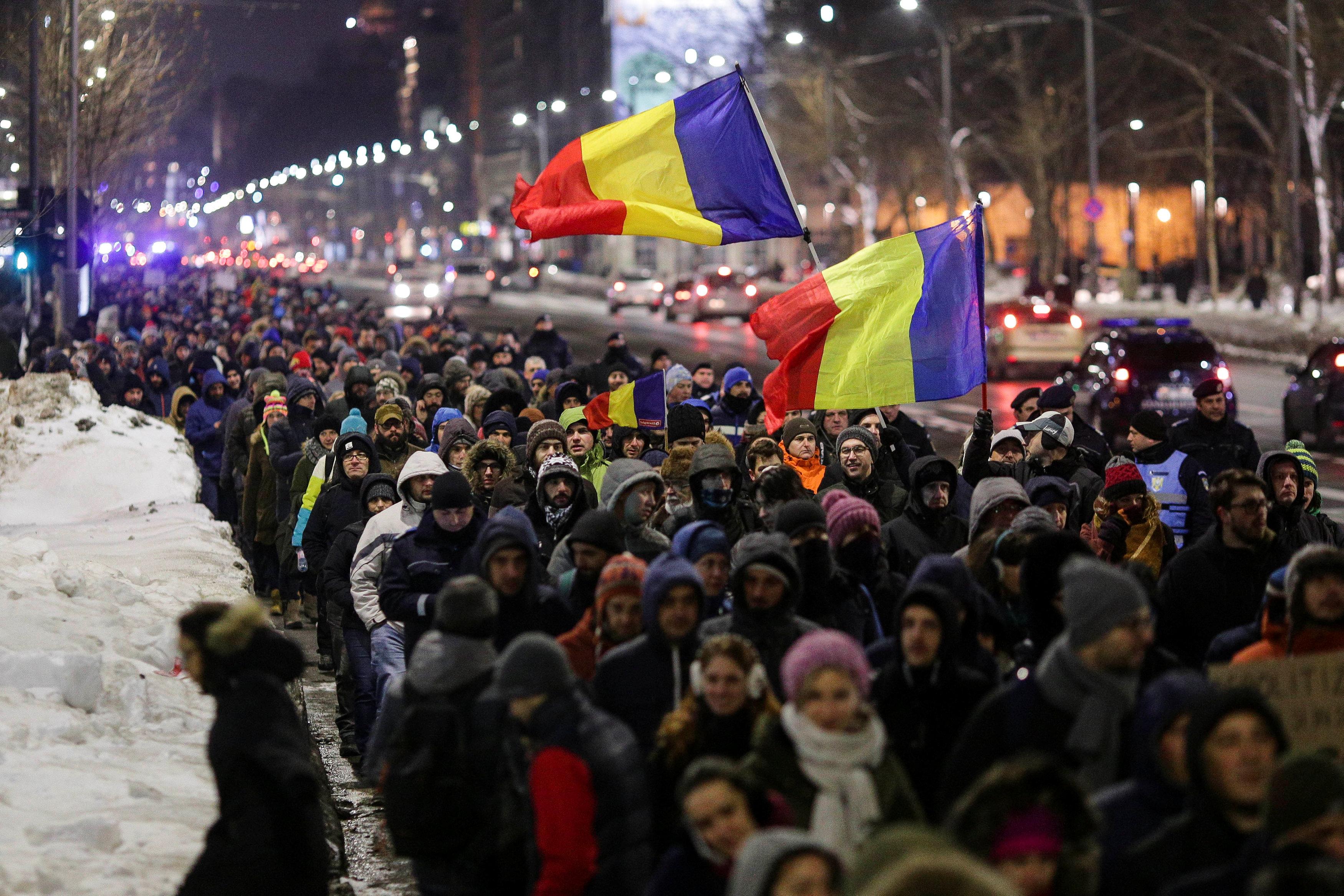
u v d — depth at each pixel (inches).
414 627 478.9
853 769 270.8
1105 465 654.5
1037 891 216.8
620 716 330.6
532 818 291.3
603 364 1136.8
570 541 413.1
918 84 4146.2
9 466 1086.4
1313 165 2881.4
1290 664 299.1
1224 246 4308.6
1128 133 3983.8
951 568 330.6
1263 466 516.4
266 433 845.2
